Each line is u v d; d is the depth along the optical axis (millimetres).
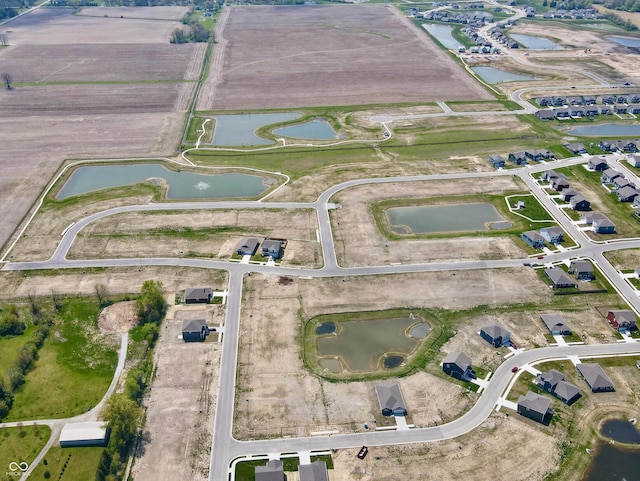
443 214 137750
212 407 85688
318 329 102188
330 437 81125
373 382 90562
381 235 128875
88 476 75750
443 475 75500
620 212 137750
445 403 86438
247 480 74938
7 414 84812
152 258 120812
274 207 140750
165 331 100750
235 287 111750
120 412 80062
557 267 116938
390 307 106688
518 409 84812
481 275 115125
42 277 115125
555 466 76625
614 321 101500
